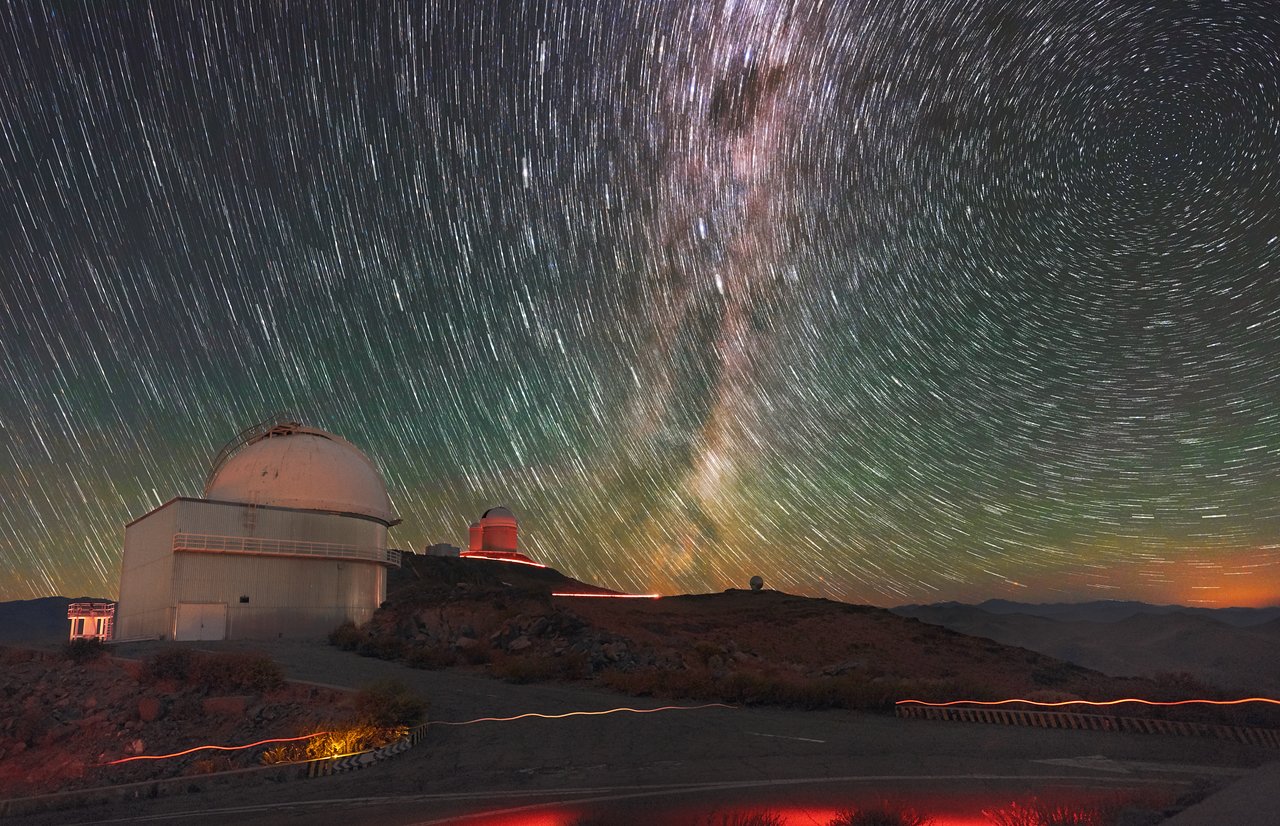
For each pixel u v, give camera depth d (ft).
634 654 105.70
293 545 127.54
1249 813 17.84
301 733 61.16
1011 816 31.19
